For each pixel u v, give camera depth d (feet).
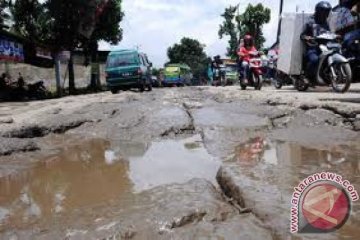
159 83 114.62
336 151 14.30
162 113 23.53
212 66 73.92
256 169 11.18
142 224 7.86
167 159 14.76
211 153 15.07
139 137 19.22
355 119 19.48
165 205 8.70
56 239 7.64
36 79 94.43
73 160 15.49
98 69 97.19
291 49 34.24
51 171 14.06
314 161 12.60
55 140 19.71
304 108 22.11
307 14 33.86
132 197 9.93
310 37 31.17
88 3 79.41
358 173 10.74
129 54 54.54
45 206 10.33
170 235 7.43
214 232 7.42
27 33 79.25
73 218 8.86
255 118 21.50
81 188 11.79
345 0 40.06
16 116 27.61
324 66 29.81
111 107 27.76
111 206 9.36
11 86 67.82
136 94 45.32
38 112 28.91
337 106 20.68
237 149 15.33
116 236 7.48
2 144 16.89
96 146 18.02
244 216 8.16
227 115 22.85
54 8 78.07
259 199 8.56
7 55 65.16
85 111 26.16
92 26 83.10
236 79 78.43
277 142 16.35
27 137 19.89
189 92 45.16
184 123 20.20
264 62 58.39
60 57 79.00
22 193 11.71
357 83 46.85
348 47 36.78
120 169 13.74
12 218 9.50
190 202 8.76
